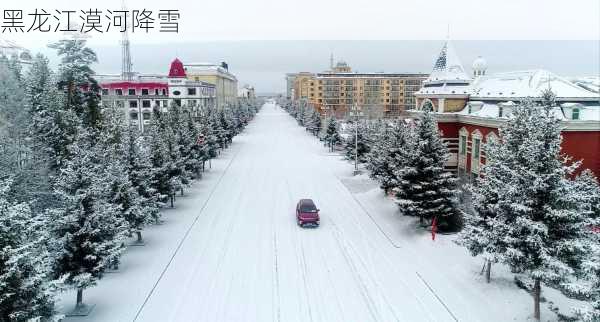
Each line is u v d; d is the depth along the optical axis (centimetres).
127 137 3206
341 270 2533
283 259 2694
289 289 2300
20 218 1636
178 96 10762
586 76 5238
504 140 2183
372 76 17088
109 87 10300
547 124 1820
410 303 2139
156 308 2106
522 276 2300
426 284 2333
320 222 3434
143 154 3222
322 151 7319
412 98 17112
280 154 6956
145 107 10544
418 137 3070
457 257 2641
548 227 1834
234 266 2592
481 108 3994
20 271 1537
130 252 2805
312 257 2727
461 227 3138
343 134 8150
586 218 1777
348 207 3866
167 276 2456
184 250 2841
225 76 16012
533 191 1811
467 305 2098
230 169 5647
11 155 3031
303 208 3378
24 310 1541
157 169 3566
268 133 10338
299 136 9706
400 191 3133
